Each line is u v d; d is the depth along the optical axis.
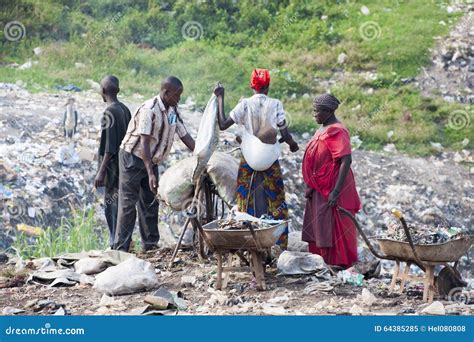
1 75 22.56
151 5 29.14
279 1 30.80
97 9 28.56
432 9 31.11
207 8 29.41
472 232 19.55
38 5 27.30
